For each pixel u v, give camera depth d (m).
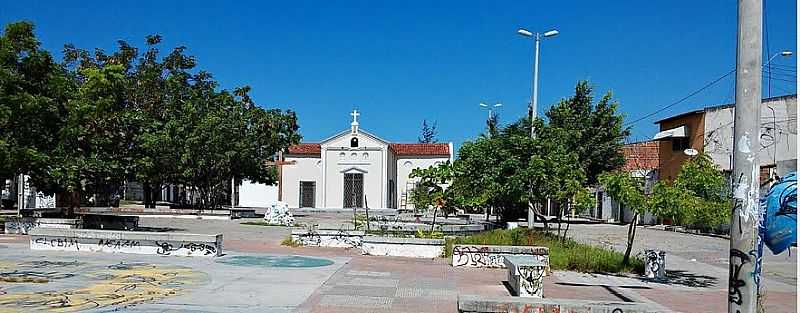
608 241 28.31
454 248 16.30
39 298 10.12
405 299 10.98
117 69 25.61
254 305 9.98
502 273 15.13
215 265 14.92
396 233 21.14
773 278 16.86
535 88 29.45
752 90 6.24
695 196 14.69
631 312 7.98
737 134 6.34
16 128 22.52
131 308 9.51
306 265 15.34
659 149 45.31
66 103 23.78
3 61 22.39
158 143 28.53
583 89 41.66
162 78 43.62
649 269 15.74
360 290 11.79
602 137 40.81
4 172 22.58
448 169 22.77
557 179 20.09
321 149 58.97
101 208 42.41
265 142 43.50
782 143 32.72
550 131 28.97
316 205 58.81
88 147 24.62
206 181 41.72
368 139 58.72
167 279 12.45
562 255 17.12
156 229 28.88
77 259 15.35
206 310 9.50
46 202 49.03
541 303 8.07
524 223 33.03
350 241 20.41
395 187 62.53
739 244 6.33
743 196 6.30
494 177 21.70
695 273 17.41
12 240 20.50
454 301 10.92
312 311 9.64
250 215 42.50
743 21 6.27
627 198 15.40
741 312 6.29
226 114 40.88
